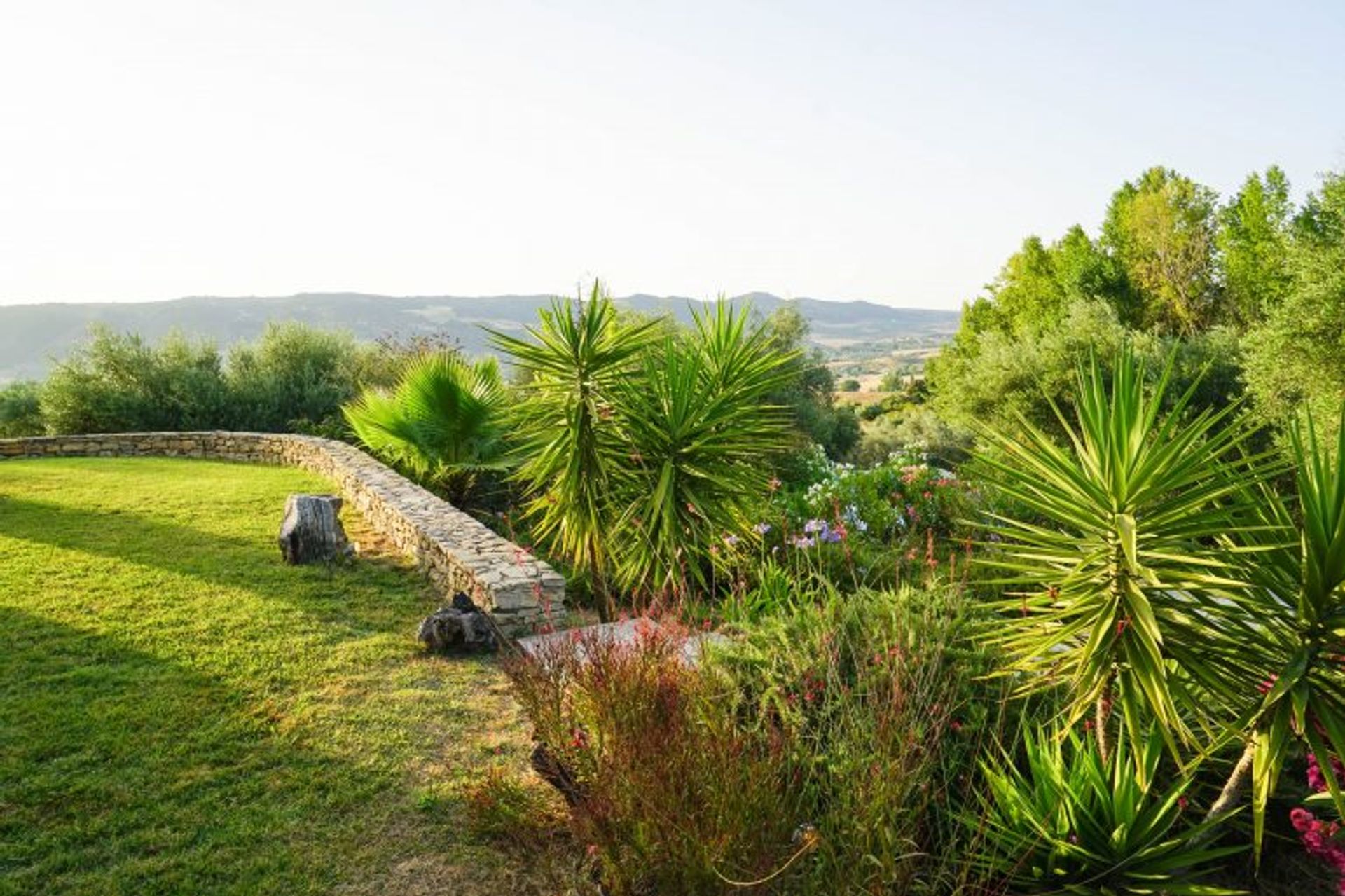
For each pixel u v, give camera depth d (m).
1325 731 2.87
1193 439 2.98
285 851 3.67
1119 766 3.23
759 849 2.64
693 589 7.25
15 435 23.31
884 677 3.46
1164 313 35.16
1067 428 3.33
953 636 3.97
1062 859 3.13
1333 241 17.48
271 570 8.05
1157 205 35.91
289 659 5.82
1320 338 16.31
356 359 22.38
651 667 3.55
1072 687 3.19
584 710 3.61
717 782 2.75
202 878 3.49
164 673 5.51
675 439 6.80
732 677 3.85
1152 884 3.02
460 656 6.02
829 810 2.93
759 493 7.23
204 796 4.08
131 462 15.77
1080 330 26.02
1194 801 3.42
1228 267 31.92
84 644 5.96
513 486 12.56
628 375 6.93
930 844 3.28
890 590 4.50
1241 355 21.62
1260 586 2.96
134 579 7.59
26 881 3.43
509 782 4.10
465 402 11.59
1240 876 3.39
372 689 5.39
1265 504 3.08
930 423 33.09
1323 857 3.38
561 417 6.96
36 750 4.43
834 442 34.56
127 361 20.56
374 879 3.49
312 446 14.84
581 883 3.21
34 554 8.45
